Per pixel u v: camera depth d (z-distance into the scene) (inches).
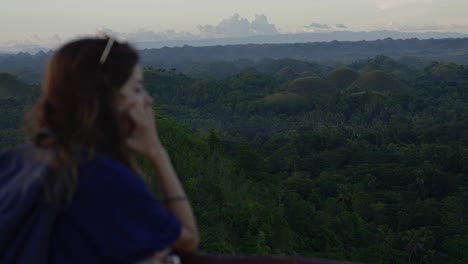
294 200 1305.4
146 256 61.4
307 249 1054.4
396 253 1325.0
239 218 832.3
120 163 62.8
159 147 71.8
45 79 64.1
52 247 59.8
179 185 72.6
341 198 1818.4
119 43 66.2
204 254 77.2
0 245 59.2
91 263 60.2
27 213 59.6
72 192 58.6
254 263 76.1
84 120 60.5
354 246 1282.0
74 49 63.8
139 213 61.0
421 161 2394.2
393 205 1784.0
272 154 2672.2
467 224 1582.2
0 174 64.4
